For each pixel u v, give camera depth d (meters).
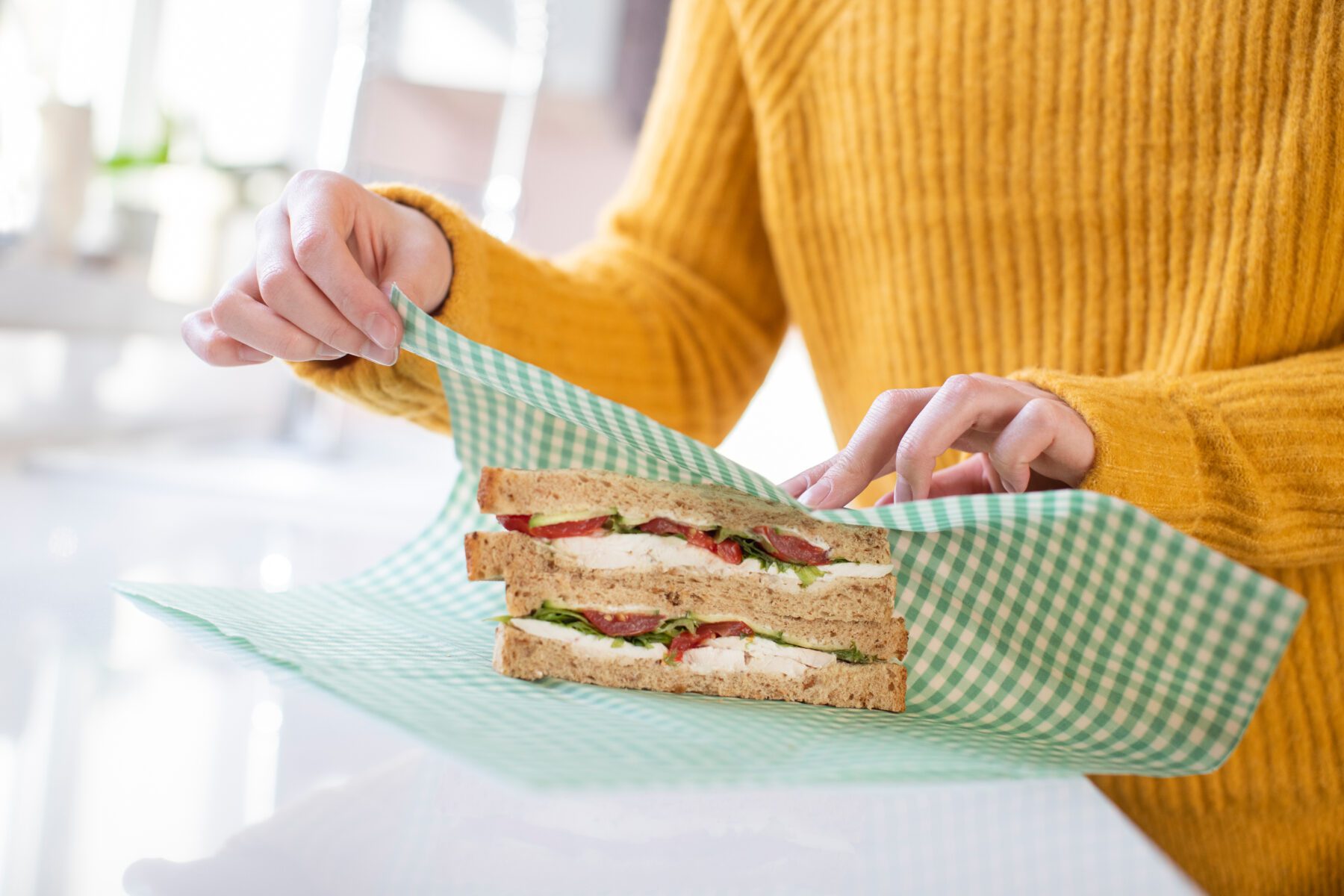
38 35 2.09
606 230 1.36
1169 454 0.70
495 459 0.93
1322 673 0.87
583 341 1.09
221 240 2.60
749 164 1.26
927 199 1.05
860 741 0.63
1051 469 0.70
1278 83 0.87
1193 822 0.91
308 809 0.53
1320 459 0.72
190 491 1.94
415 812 0.54
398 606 0.88
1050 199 0.99
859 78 1.08
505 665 0.71
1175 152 0.92
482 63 3.48
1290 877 0.90
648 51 3.62
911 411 0.70
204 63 2.85
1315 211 0.86
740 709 0.70
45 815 0.50
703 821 0.55
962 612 0.77
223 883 0.44
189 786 0.56
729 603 0.78
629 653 0.76
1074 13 0.96
